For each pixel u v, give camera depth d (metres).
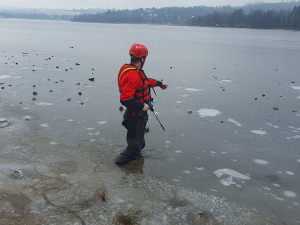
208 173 3.80
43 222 2.70
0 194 3.05
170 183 3.49
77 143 4.47
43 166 3.70
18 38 28.42
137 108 3.56
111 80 9.28
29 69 10.73
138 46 3.61
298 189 3.53
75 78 9.41
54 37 32.25
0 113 5.66
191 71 11.98
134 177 3.57
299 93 8.36
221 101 7.30
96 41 28.16
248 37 46.91
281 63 15.32
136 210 2.94
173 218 2.85
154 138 4.82
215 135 5.07
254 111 6.54
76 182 3.38
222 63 14.87
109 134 4.88
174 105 6.79
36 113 5.76
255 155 4.38
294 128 5.53
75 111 6.00
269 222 2.90
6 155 3.94
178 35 48.88
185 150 4.43
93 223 2.72
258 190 3.46
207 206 3.08
